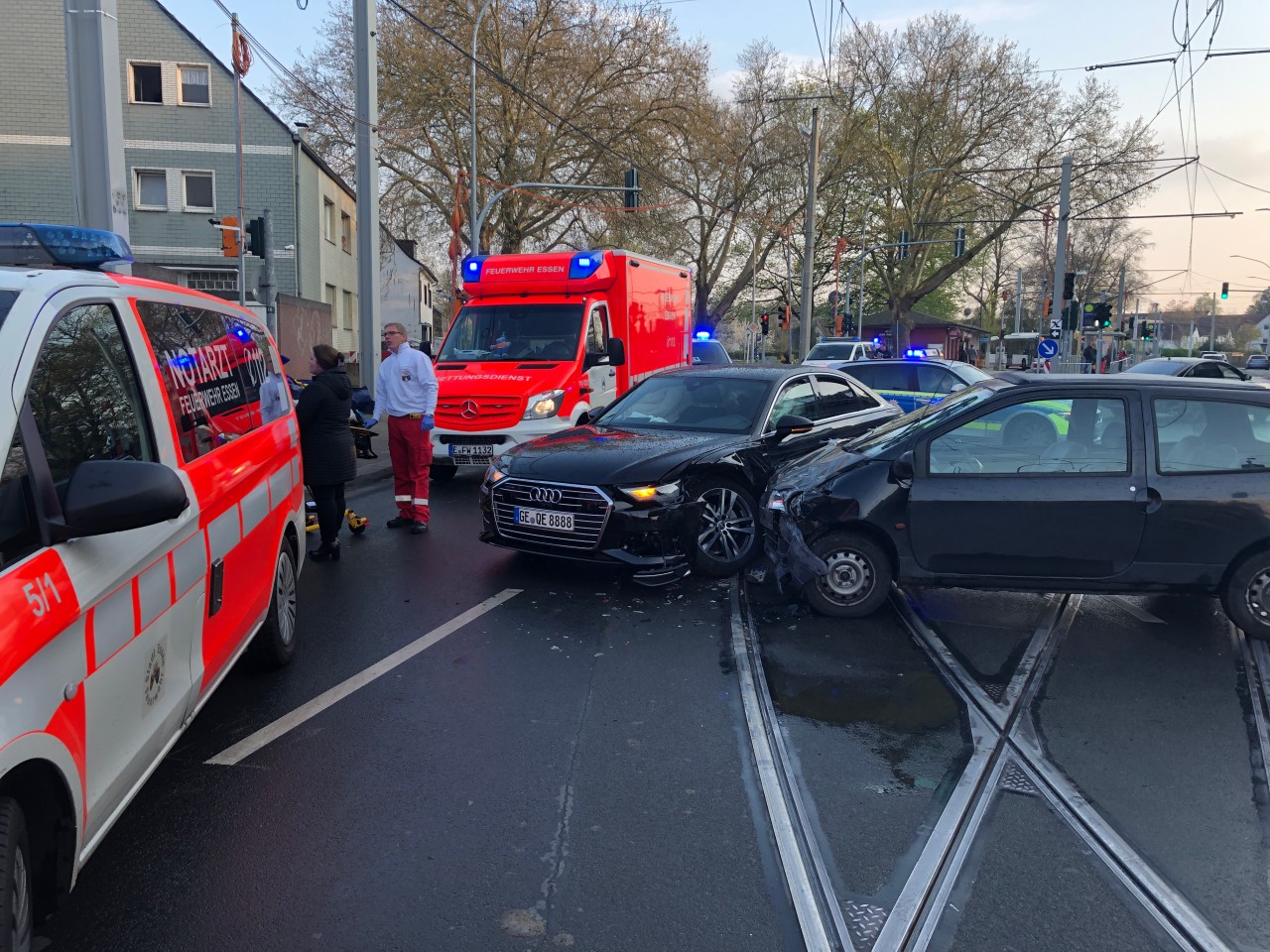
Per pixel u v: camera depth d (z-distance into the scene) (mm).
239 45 13359
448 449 11031
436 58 32281
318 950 2797
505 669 5148
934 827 3535
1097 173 42188
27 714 2186
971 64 42344
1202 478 5492
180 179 29266
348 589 6746
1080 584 5656
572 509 6617
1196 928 2955
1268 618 5492
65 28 8133
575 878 3180
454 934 2873
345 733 4328
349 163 33500
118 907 2986
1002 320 82125
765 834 3480
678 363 14969
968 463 5766
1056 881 3205
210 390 4031
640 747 4203
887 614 6168
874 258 48062
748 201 43188
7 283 2797
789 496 6141
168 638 3168
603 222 36500
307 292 31109
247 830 3469
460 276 12328
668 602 6410
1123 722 4496
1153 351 79688
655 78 35375
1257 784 3895
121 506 2461
